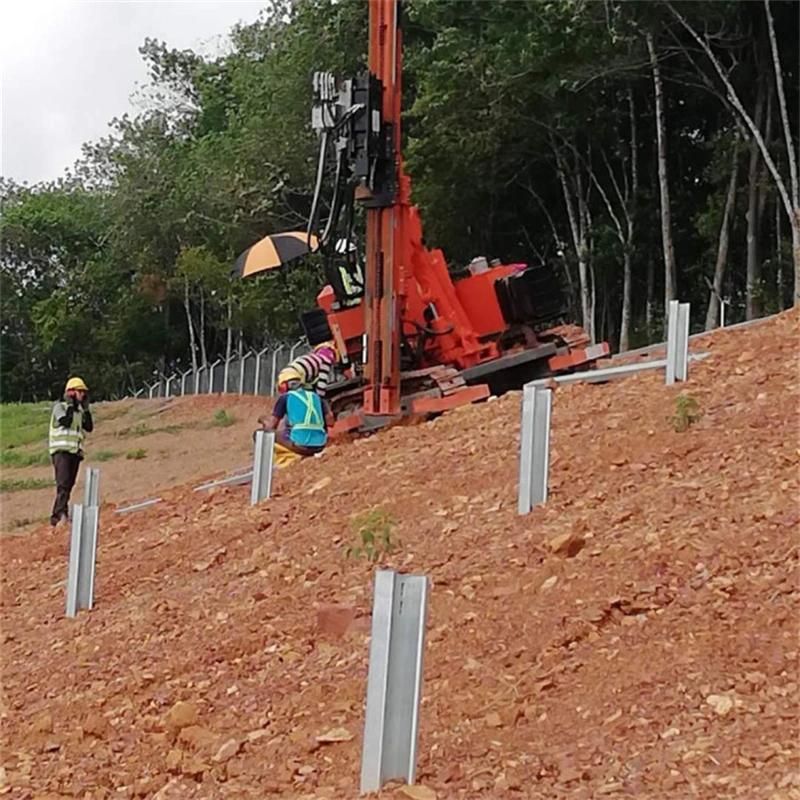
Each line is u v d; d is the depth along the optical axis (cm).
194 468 2405
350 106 1277
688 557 671
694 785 466
